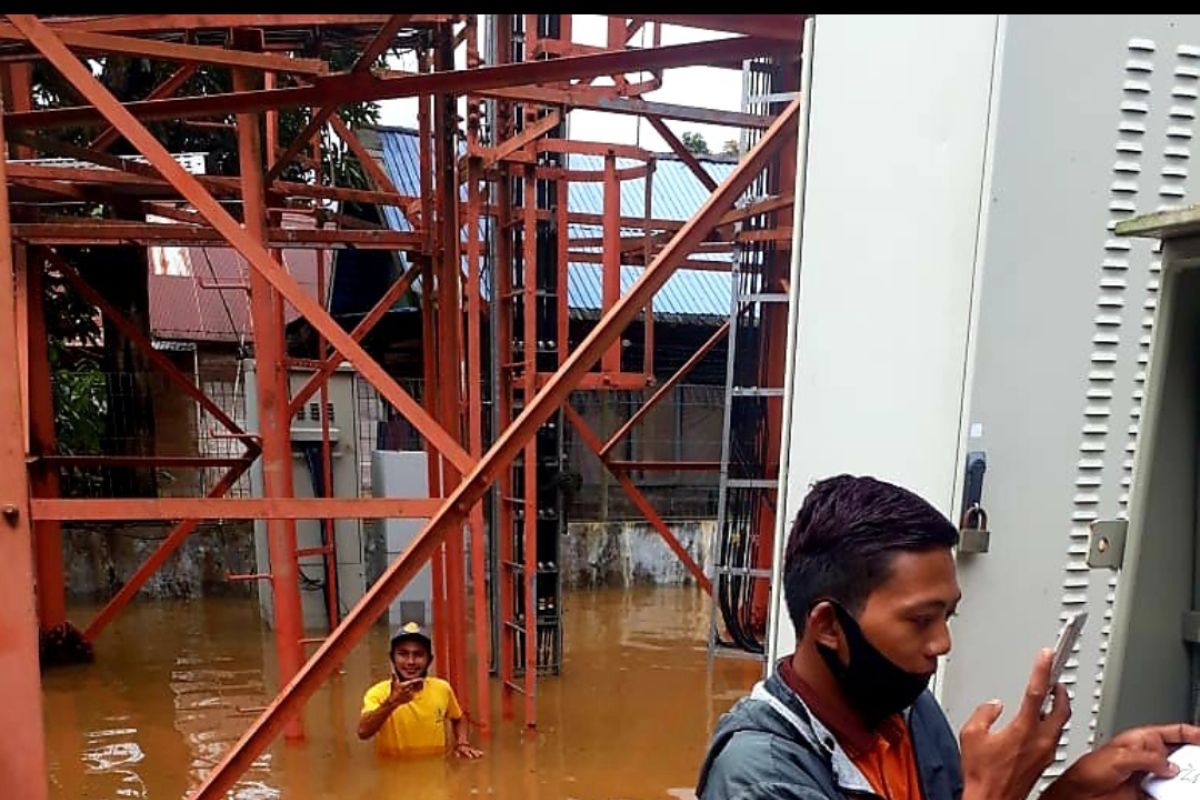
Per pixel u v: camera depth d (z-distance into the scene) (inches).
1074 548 74.7
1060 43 69.9
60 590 253.8
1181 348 49.2
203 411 350.0
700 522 379.6
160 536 324.2
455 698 193.9
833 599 41.8
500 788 174.2
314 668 100.0
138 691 231.9
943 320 73.5
